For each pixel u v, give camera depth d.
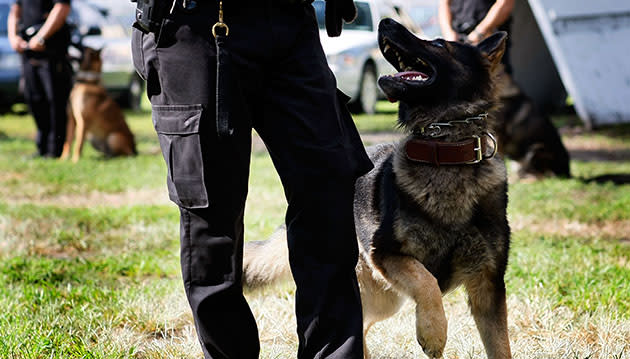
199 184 2.54
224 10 2.47
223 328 2.67
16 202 7.98
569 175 8.98
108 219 6.82
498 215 3.12
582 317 3.89
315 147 2.56
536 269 4.70
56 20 10.12
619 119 12.32
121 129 11.44
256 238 5.84
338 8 2.81
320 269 2.61
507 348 3.12
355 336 2.59
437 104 3.23
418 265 3.04
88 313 3.99
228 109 2.47
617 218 6.60
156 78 2.58
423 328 2.93
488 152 3.15
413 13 16.53
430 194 3.07
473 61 3.33
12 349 3.39
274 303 4.26
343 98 2.75
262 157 11.28
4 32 15.95
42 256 5.62
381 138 11.99
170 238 6.07
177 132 2.54
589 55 12.14
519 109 8.66
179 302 4.23
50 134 11.01
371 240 3.17
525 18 13.24
